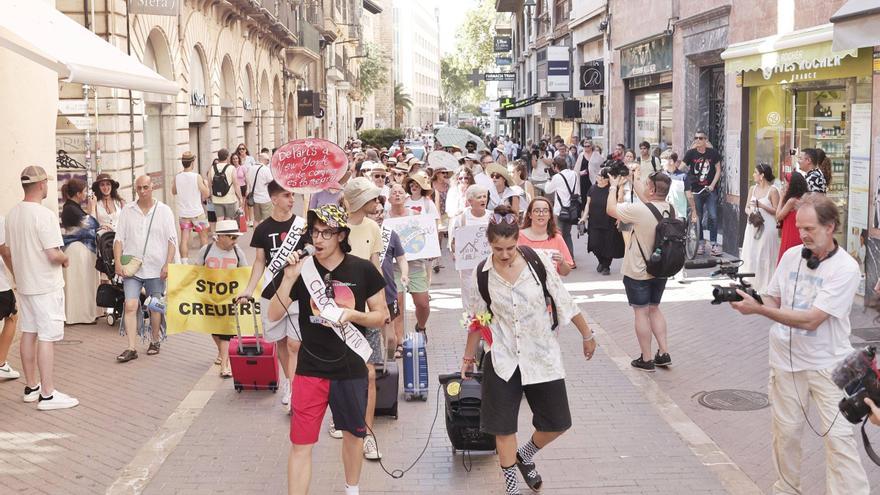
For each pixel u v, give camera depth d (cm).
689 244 1498
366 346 579
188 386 912
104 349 1065
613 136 2628
